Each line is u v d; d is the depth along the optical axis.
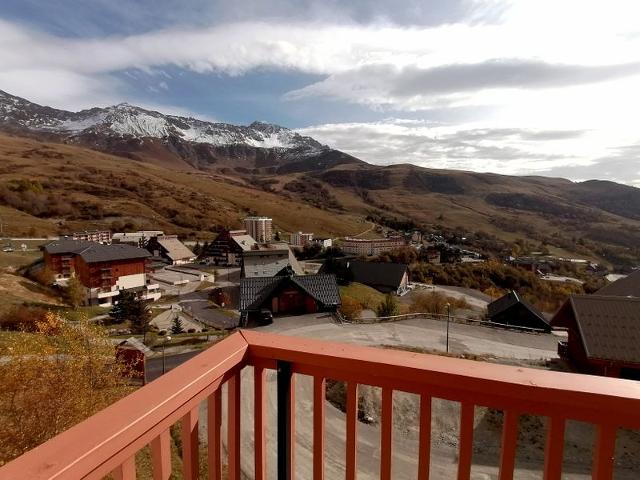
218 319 40.59
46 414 9.51
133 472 1.45
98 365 11.52
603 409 1.50
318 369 1.91
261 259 49.41
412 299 46.56
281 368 1.99
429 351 20.92
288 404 2.00
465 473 1.69
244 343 2.03
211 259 82.94
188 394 1.63
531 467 11.45
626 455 11.76
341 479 10.45
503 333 24.34
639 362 15.86
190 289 58.03
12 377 9.41
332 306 28.22
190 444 1.71
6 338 12.30
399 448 12.03
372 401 14.37
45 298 42.94
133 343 18.88
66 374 10.04
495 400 1.62
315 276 29.64
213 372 1.76
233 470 2.01
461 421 1.69
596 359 16.38
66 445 1.24
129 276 51.78
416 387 1.75
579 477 11.00
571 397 1.51
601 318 17.72
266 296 27.47
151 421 1.47
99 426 1.34
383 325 25.47
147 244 85.00
